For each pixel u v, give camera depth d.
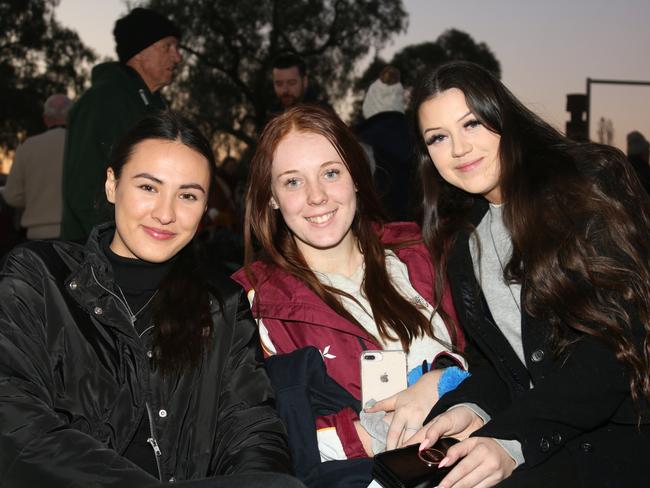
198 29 25.95
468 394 2.12
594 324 1.83
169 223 2.00
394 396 2.19
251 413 2.00
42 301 1.93
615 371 1.81
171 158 2.00
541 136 2.08
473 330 2.22
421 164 2.42
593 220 1.89
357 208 2.49
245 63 26.31
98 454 1.61
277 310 2.32
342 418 2.12
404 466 1.86
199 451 1.97
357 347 2.30
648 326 1.81
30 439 1.66
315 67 26.61
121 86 3.77
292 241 2.48
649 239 1.91
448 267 2.33
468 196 2.41
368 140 4.00
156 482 1.55
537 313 1.98
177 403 1.97
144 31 3.97
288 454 1.92
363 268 2.51
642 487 1.84
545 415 1.82
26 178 4.80
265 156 2.38
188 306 2.01
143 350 1.95
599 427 1.92
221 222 5.79
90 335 1.94
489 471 1.79
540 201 1.96
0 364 1.81
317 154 2.32
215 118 26.33
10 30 26.75
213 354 2.04
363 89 26.95
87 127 3.64
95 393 1.91
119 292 2.02
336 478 1.99
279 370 2.17
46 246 2.02
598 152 2.01
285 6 26.02
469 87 2.08
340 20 26.62
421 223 2.53
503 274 2.11
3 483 1.62
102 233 2.11
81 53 27.45
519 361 2.12
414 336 2.35
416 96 2.20
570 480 1.86
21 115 26.34
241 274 2.44
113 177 2.07
